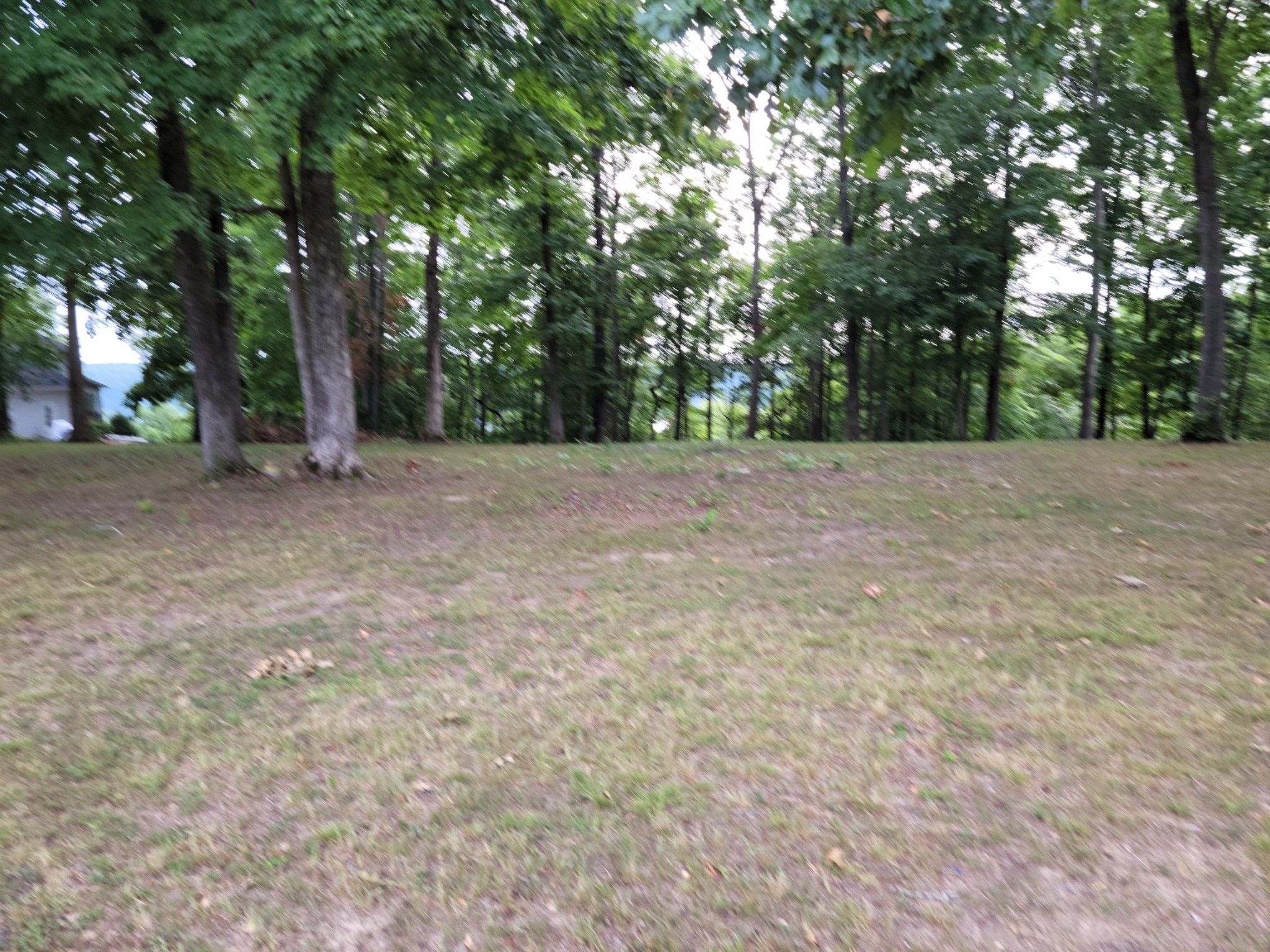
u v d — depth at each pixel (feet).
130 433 168.04
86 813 10.16
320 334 38.42
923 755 11.10
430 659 15.31
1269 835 9.04
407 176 42.39
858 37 11.82
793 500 32.09
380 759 11.39
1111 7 54.03
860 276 76.13
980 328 81.00
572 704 13.04
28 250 29.22
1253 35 55.01
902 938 7.63
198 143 36.47
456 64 32.65
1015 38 13.32
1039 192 71.31
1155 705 12.48
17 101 27.02
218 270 50.60
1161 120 73.72
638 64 37.27
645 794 10.23
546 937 7.78
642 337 120.57
